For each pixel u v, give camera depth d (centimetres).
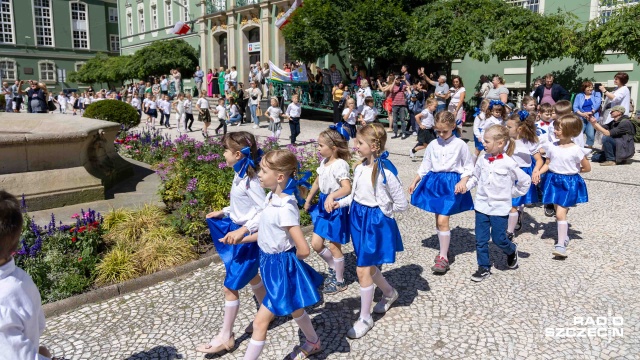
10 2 4322
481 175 436
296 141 1346
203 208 551
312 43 1677
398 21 1584
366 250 345
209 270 472
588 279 434
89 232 485
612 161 973
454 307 387
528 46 1338
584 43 1358
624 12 1248
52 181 624
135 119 1366
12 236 190
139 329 366
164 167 703
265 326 293
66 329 369
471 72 1773
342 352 329
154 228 534
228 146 331
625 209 650
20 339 186
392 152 1146
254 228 310
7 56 4347
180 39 3108
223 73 2367
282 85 1959
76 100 2867
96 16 4800
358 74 1711
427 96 1429
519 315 372
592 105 1072
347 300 405
